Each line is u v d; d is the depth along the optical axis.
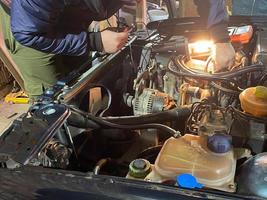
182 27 1.63
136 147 1.21
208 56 1.44
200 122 1.11
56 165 0.97
